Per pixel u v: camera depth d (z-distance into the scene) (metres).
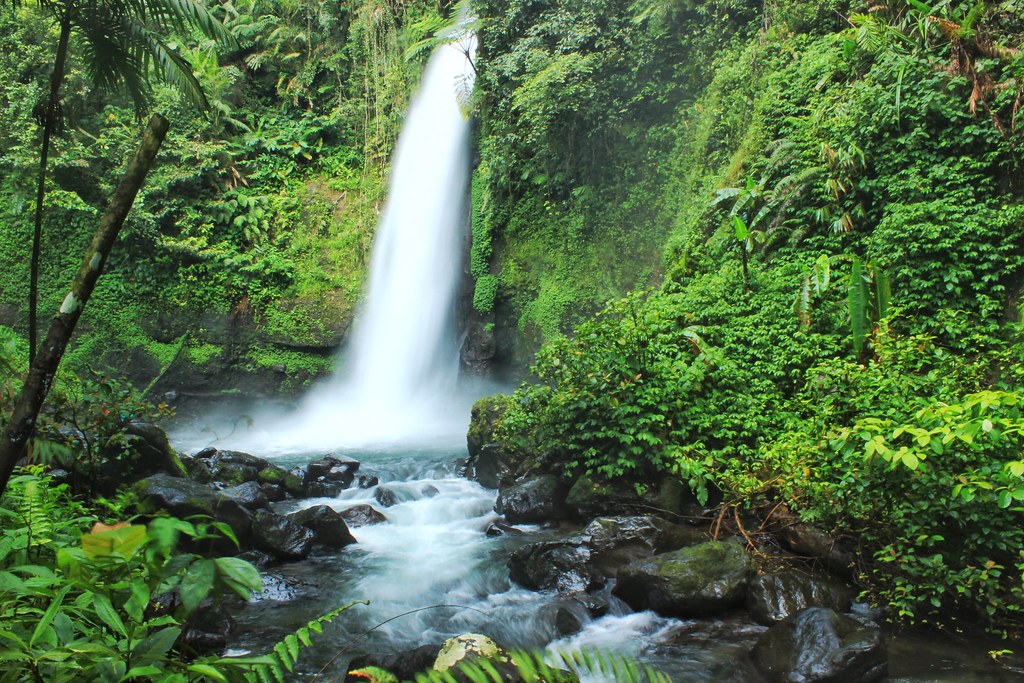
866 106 11.73
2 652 1.99
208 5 22.77
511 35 17.75
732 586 6.16
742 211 12.90
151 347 18.75
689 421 8.97
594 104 15.98
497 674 2.37
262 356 19.50
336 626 5.85
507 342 18.11
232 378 19.22
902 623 5.77
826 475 6.95
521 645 5.62
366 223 21.08
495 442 10.83
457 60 20.38
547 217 17.80
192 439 17.00
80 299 2.05
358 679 4.44
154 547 1.38
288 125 22.58
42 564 2.83
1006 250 10.05
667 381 9.01
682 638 5.75
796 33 14.68
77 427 7.64
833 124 12.14
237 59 23.09
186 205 19.84
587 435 8.97
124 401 8.55
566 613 5.98
